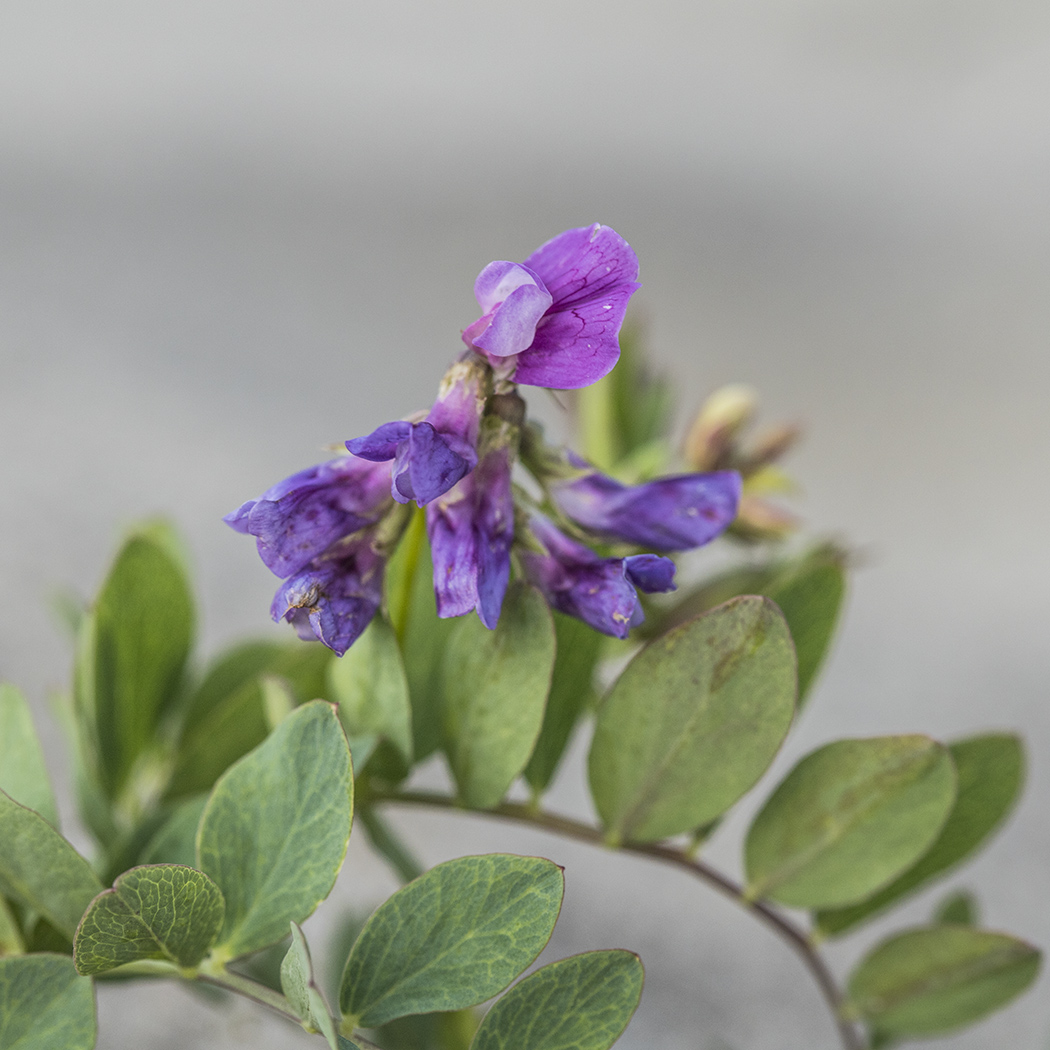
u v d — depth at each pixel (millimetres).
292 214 1494
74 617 465
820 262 1518
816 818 412
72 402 1046
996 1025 643
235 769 388
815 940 432
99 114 1694
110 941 377
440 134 1755
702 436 470
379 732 408
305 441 1060
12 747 397
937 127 1845
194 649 451
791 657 395
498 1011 379
